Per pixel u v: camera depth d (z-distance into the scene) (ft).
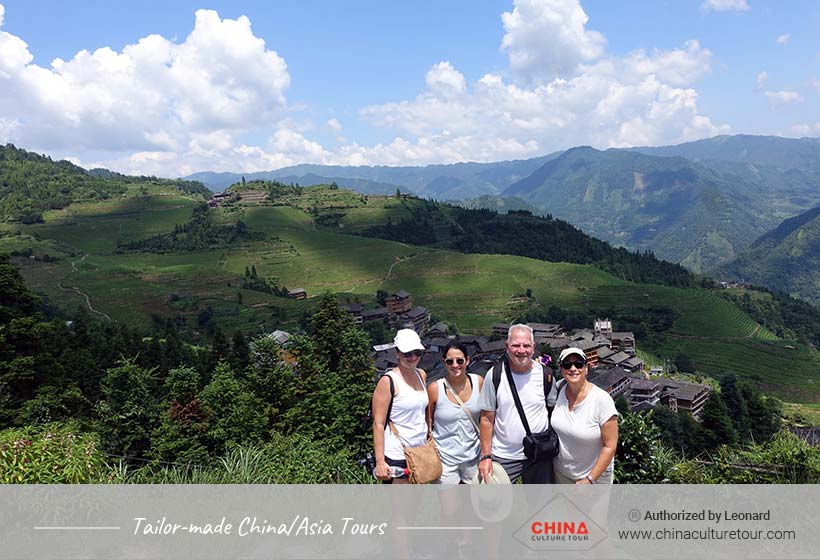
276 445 32.81
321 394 74.13
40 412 79.87
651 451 29.17
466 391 21.75
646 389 265.13
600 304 531.91
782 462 27.81
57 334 181.37
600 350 349.20
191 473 28.43
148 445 86.94
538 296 560.20
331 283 622.54
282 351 83.05
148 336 360.28
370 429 68.39
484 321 492.95
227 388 82.02
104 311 468.75
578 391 19.79
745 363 393.50
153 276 582.35
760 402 211.82
